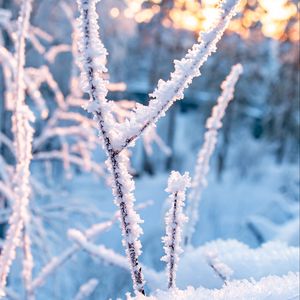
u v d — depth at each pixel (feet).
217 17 2.46
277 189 60.75
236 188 66.54
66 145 17.57
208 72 80.48
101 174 18.08
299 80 82.53
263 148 81.66
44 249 14.40
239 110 79.77
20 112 4.66
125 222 2.76
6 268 4.45
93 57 2.51
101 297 15.25
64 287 14.99
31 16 19.79
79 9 2.47
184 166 79.97
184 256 4.86
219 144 84.84
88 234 5.88
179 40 71.51
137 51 61.31
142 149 70.49
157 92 2.59
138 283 2.80
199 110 87.76
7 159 17.71
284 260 4.56
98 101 2.58
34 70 15.80
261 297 2.68
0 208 15.10
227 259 4.59
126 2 31.07
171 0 64.49
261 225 12.42
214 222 48.57
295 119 84.48
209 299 2.68
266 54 81.61
